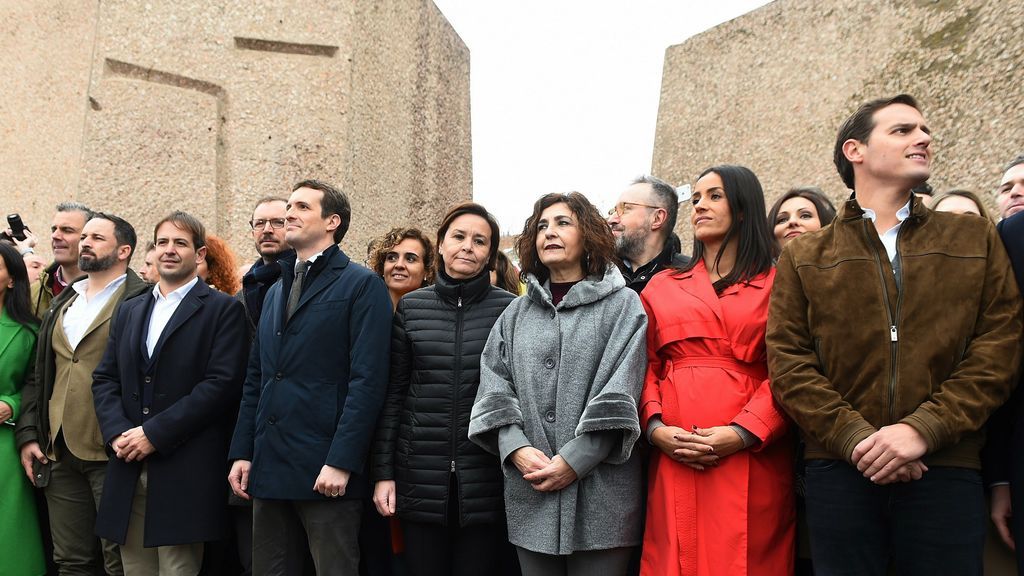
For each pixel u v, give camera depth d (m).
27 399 2.87
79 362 2.76
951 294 1.64
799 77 8.98
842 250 1.78
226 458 2.63
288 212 2.46
